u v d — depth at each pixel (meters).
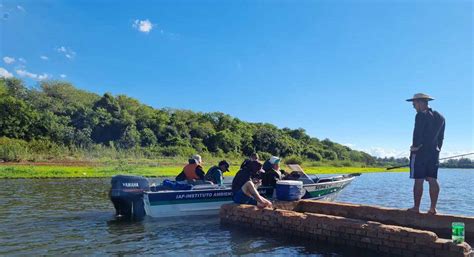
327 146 85.50
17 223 8.55
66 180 21.53
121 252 6.18
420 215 7.43
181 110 83.44
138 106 75.56
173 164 38.66
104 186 17.97
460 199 15.25
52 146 41.06
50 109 62.31
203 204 9.75
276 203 9.05
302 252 6.33
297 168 11.69
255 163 9.20
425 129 7.03
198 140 62.84
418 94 7.09
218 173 10.70
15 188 16.47
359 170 55.38
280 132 81.44
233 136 66.81
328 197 11.80
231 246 6.68
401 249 6.03
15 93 66.62
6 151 32.69
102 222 8.77
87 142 50.47
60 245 6.59
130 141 55.44
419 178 7.23
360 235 6.54
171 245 6.70
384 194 17.50
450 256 5.52
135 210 9.37
